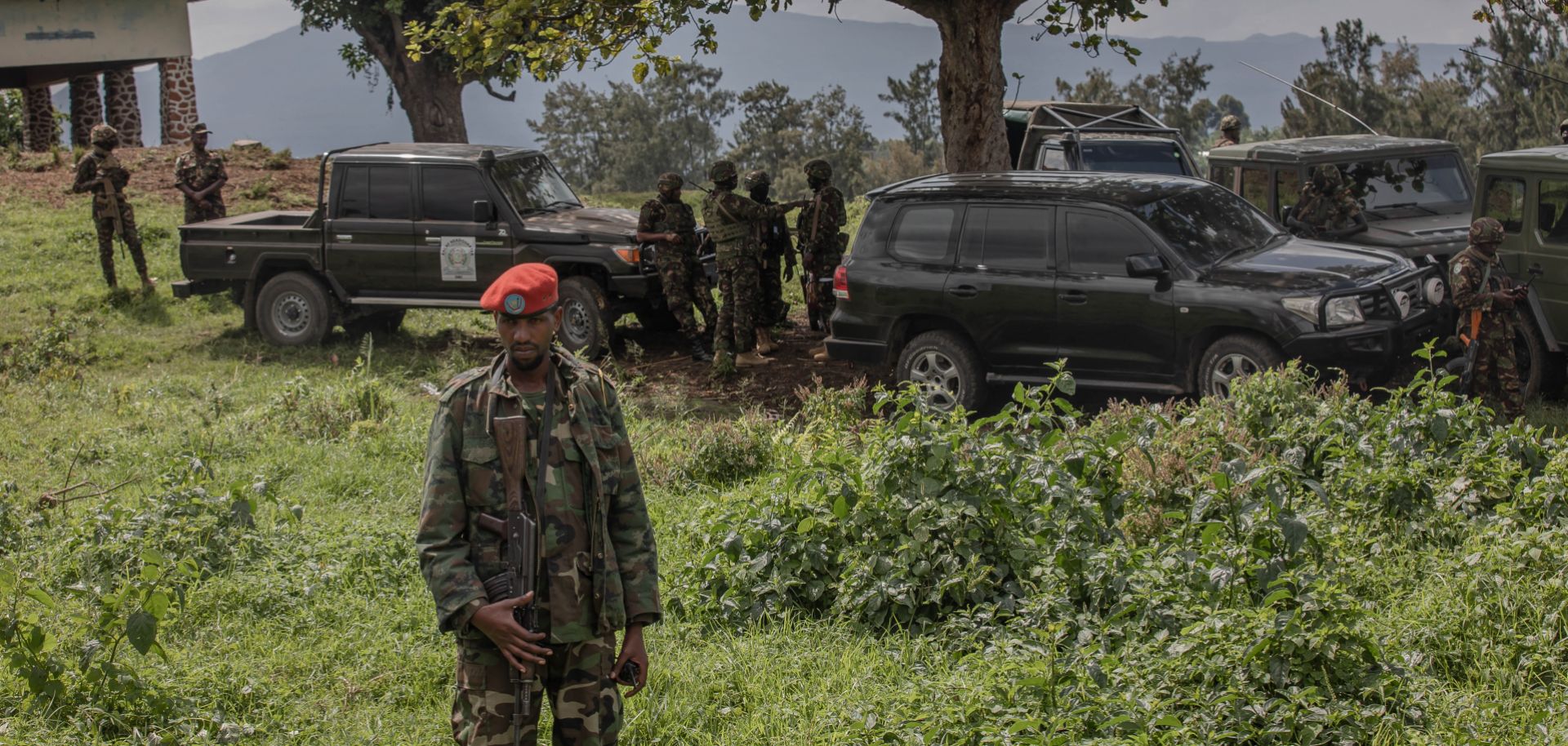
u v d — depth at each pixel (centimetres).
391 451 949
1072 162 1480
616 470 364
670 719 471
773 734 457
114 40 2634
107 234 1623
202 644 556
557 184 1429
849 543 590
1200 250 959
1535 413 925
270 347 1422
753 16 1202
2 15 2489
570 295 1284
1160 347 947
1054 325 983
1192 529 529
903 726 427
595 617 358
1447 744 399
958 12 1352
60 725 463
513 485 348
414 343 1462
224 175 1694
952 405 1028
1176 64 6750
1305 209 1219
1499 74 3375
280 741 463
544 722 456
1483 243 859
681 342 1401
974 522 553
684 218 1267
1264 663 430
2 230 1912
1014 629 506
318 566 638
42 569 637
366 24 2970
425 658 535
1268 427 730
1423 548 587
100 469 909
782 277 1684
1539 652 468
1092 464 581
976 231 1021
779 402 1134
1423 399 709
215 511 671
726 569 598
